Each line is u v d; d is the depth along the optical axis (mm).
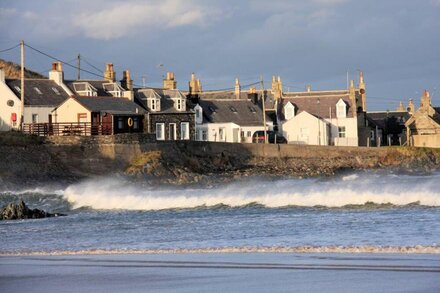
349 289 70188
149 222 144875
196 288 72875
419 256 87062
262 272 80438
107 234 128250
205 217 150250
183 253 98062
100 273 83625
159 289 73000
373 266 81375
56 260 95812
